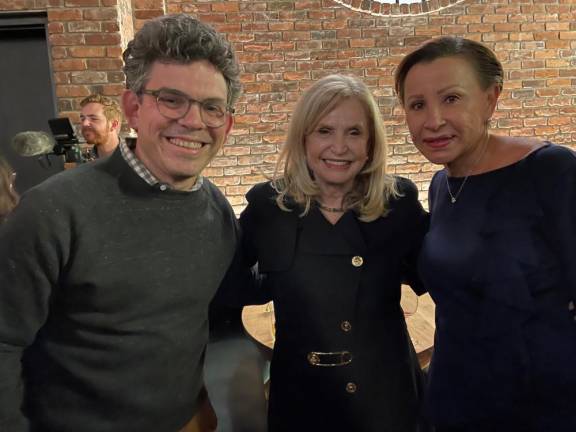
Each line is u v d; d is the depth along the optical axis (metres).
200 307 0.97
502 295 0.93
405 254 1.22
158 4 3.53
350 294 1.16
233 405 1.55
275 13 3.69
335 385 1.16
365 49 3.79
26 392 0.87
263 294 1.33
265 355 1.56
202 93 0.84
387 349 1.18
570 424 0.93
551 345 0.92
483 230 0.96
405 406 1.19
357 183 1.23
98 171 0.86
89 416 0.87
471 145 1.00
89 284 0.82
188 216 0.93
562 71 3.96
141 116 0.86
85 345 0.85
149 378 0.90
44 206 0.78
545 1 3.85
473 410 1.00
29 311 0.80
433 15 3.80
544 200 0.91
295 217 1.21
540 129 4.04
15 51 3.16
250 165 3.88
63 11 2.91
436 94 0.97
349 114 1.13
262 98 3.79
